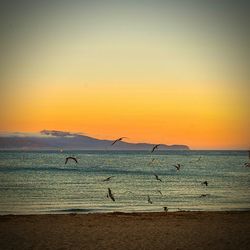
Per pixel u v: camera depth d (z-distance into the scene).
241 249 15.16
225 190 44.47
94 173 69.31
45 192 41.41
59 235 16.94
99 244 15.62
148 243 15.80
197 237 16.78
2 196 37.53
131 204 32.88
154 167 85.38
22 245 15.47
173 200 35.94
